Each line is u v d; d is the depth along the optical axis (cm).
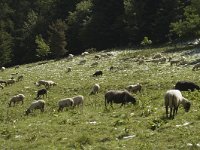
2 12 12962
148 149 1853
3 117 3372
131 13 8994
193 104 2803
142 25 8738
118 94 3089
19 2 13588
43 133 2395
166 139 1970
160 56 6062
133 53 6888
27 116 3256
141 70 5234
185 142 1894
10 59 10919
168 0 8462
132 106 3025
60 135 2300
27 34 11606
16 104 4075
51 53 9869
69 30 10656
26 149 2127
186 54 5984
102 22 9788
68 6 11894
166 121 2275
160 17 8512
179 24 7469
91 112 3012
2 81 5691
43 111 3400
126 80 4656
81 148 1998
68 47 10662
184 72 4656
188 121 2270
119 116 2702
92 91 4178
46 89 4656
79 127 2444
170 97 2361
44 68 6919
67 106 3319
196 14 7350
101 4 9819
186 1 8725
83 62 6738
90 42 9925
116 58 6650
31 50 11312
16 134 2483
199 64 4750
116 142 2019
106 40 9825
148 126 2238
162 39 8562
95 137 2155
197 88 3512
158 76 4622
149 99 3294
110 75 5222
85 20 10000
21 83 5531
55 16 11831
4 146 2222
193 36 7844
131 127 2275
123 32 9519
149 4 8762
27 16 12975
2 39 10775
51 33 9469
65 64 6944
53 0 12138
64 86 4825
